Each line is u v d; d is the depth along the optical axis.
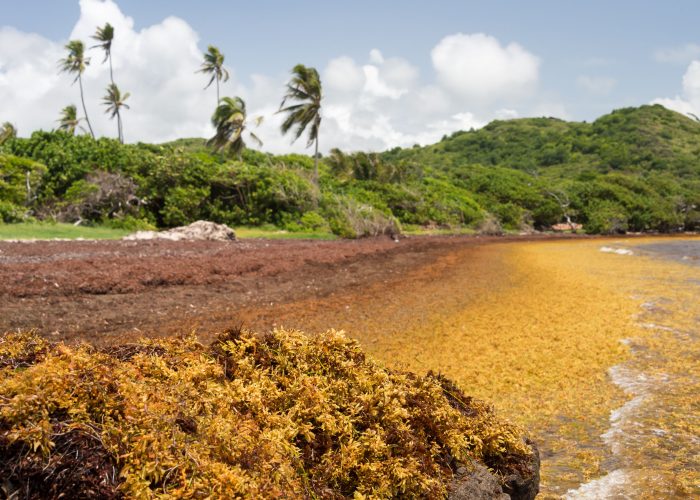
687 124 131.75
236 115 45.06
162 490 2.13
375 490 2.71
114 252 19.33
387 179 51.06
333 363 3.38
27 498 2.03
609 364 8.55
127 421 2.24
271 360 3.29
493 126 149.75
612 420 6.28
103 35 57.34
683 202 66.69
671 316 12.20
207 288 13.83
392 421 3.06
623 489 4.66
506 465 3.41
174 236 27.22
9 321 9.28
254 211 37.00
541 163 118.38
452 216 49.50
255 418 2.72
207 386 2.74
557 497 4.54
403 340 9.78
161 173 34.00
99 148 35.06
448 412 3.45
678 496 4.53
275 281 15.57
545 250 32.81
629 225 61.50
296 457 2.63
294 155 55.59
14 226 26.70
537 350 9.34
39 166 31.31
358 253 23.36
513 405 6.81
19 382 2.25
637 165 107.56
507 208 57.59
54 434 2.13
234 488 2.16
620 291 15.93
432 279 17.50
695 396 6.99
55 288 12.08
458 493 3.03
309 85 42.47
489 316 12.02
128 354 3.01
